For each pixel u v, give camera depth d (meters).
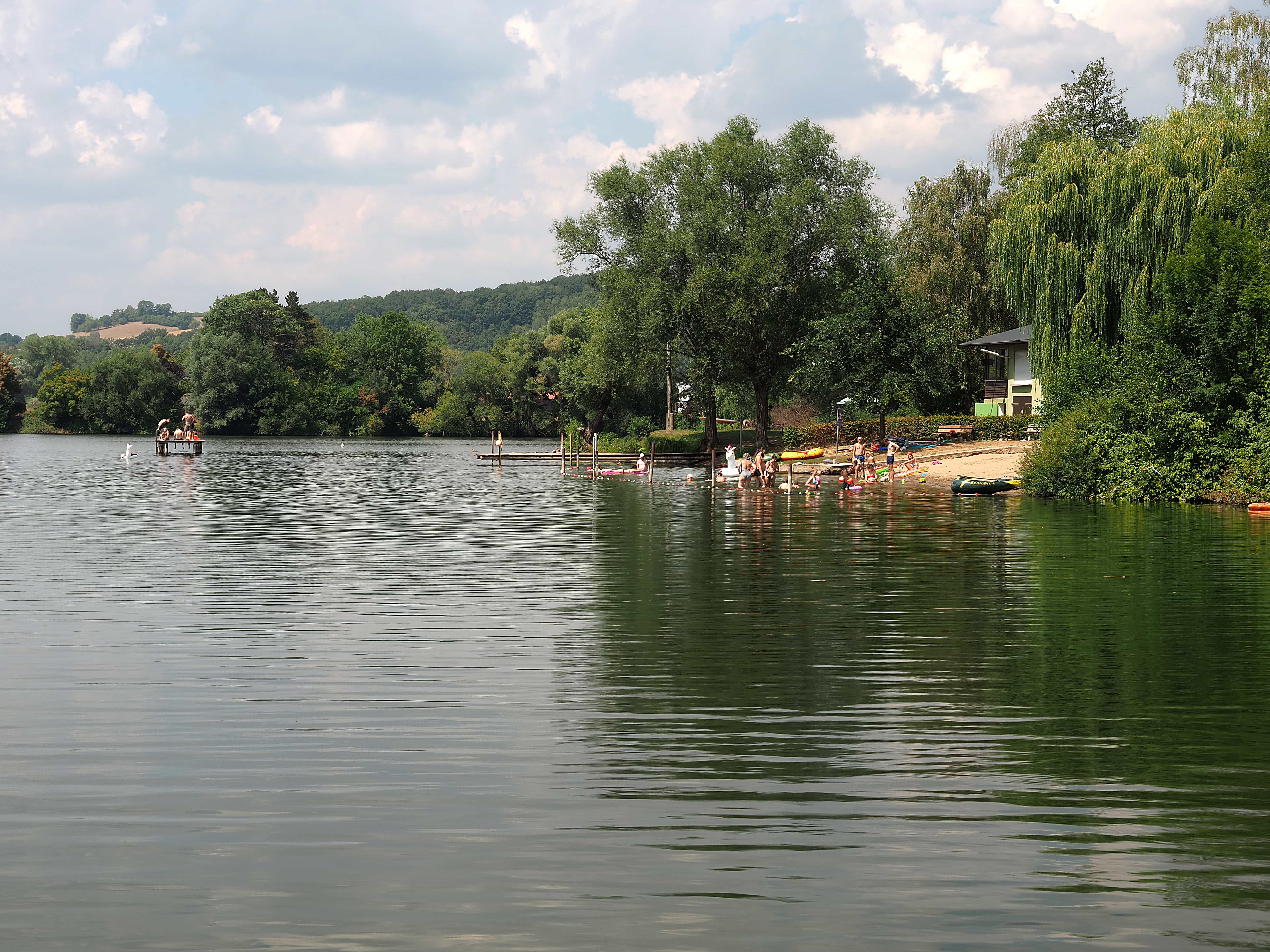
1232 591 18.28
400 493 47.31
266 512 36.56
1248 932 5.89
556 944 5.73
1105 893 6.37
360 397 160.25
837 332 60.00
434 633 14.62
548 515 35.06
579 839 7.18
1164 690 11.40
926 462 57.47
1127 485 40.41
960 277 74.12
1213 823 7.52
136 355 152.25
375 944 5.73
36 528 30.36
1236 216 42.12
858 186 64.31
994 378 72.25
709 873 6.63
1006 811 7.75
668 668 12.44
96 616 15.92
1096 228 45.50
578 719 10.26
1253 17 50.19
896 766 8.81
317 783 8.34
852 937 5.81
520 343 149.25
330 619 15.70
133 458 87.00
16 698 10.98
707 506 39.22
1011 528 29.84
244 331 160.50
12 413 157.62
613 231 68.00
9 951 5.62
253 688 11.46
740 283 61.47
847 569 21.23
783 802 7.93
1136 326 41.81
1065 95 84.00
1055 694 11.23
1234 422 38.59
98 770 8.65
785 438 68.50
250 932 5.86
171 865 6.75
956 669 12.41
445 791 8.16
